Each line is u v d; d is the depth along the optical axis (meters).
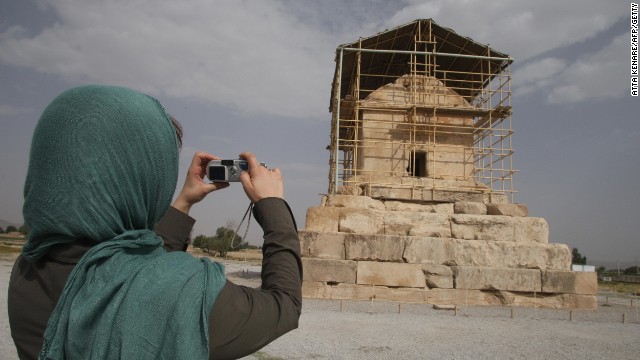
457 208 17.48
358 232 16.38
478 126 20.86
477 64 21.89
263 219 1.85
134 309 1.32
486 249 16.30
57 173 1.42
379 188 17.92
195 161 2.32
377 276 15.70
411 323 11.98
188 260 1.50
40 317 1.44
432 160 19.34
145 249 1.54
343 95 26.61
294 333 10.04
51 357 1.31
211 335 1.39
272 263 1.72
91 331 1.31
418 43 21.42
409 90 19.88
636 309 17.72
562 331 11.72
